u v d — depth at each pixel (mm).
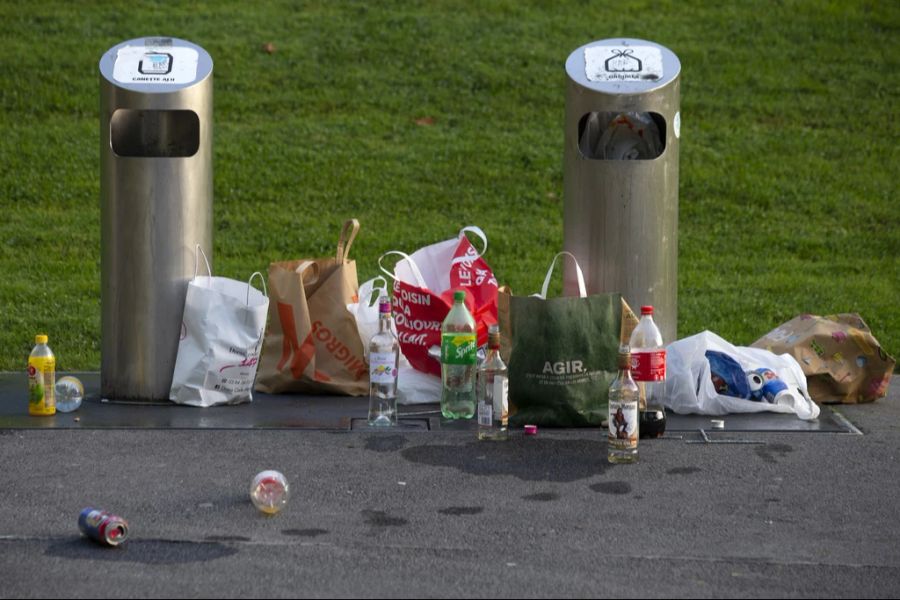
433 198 42000
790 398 22531
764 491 18406
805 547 16234
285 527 16719
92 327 29719
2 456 19531
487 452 20125
